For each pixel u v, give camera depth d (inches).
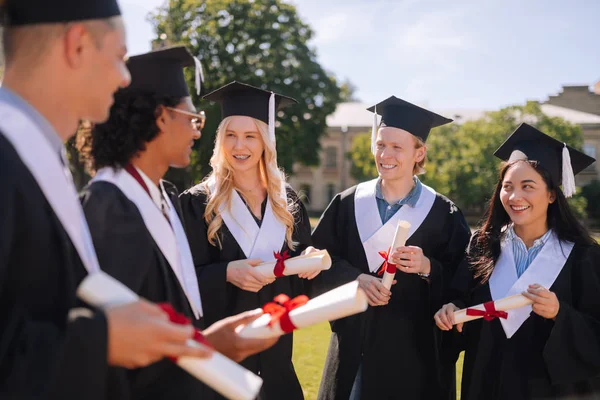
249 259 113.2
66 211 51.5
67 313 50.2
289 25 876.0
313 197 1657.2
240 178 124.5
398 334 129.3
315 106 917.2
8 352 43.4
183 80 82.4
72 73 52.2
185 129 81.0
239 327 68.1
